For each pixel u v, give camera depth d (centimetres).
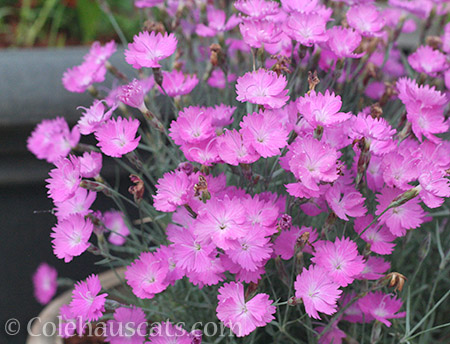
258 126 32
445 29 45
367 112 38
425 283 42
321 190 32
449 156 35
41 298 46
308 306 31
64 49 52
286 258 33
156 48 35
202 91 46
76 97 48
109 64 43
